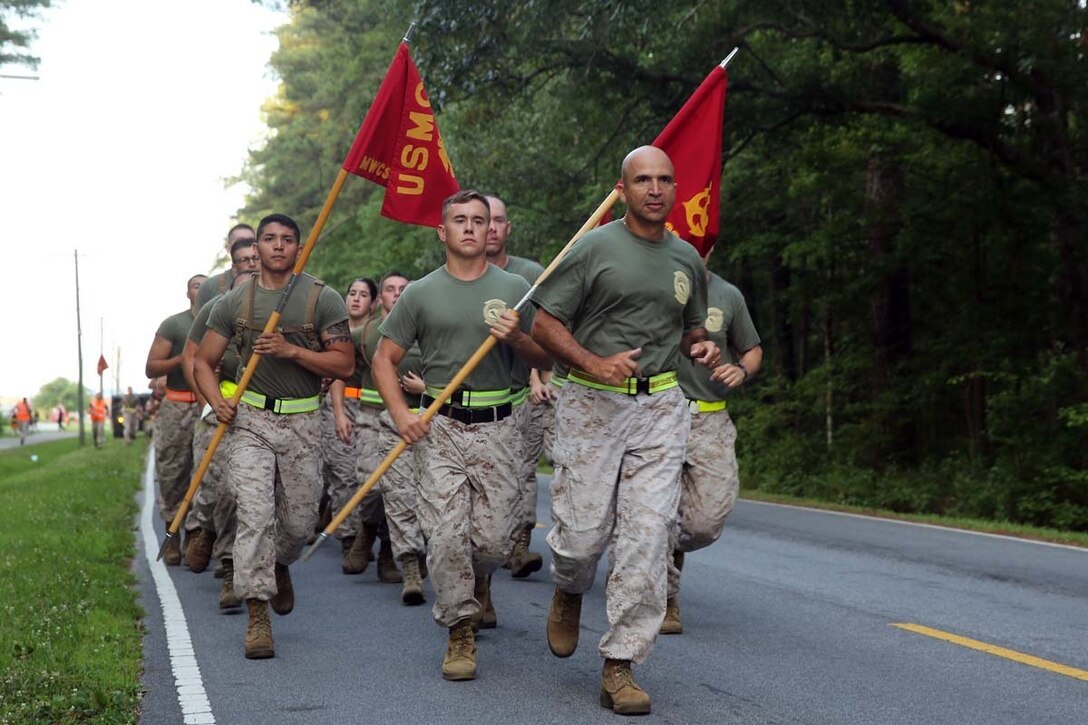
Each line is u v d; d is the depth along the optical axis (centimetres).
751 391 2995
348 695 584
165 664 657
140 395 5484
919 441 2342
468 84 1939
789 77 1908
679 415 559
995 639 702
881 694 575
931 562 1035
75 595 835
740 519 1445
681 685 593
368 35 4119
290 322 707
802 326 2967
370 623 777
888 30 1911
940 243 2073
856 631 727
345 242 4516
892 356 2212
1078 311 1856
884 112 1919
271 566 680
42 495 1709
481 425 620
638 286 547
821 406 2417
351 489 1095
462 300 629
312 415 716
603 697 552
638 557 539
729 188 2425
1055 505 1728
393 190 762
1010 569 991
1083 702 561
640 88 1925
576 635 596
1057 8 1708
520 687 595
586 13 1733
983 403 2258
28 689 574
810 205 2461
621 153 2066
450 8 1794
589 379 555
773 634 718
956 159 2047
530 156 2305
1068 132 1923
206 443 883
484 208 634
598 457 553
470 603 615
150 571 1021
